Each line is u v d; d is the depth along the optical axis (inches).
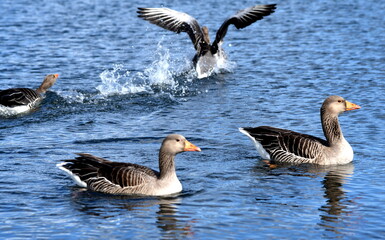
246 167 575.2
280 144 595.8
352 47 1154.7
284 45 1188.5
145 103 824.9
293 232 421.7
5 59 1047.6
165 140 498.3
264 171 562.9
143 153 611.2
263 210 462.0
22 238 409.4
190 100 840.3
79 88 886.4
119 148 627.2
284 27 1369.3
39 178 532.1
